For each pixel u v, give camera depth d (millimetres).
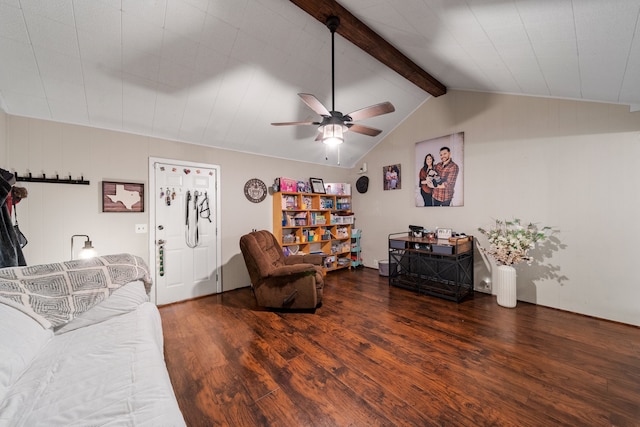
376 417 1447
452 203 3758
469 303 3137
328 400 1578
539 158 2961
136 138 3049
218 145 3676
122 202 2943
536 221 2994
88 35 1990
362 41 2457
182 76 2520
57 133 2598
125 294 1827
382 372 1838
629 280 2463
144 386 1016
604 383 1682
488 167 3377
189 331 2498
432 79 3369
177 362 1979
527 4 1521
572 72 2188
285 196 4230
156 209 3176
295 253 4484
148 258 3119
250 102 3061
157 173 3188
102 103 2584
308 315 2857
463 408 1500
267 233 3650
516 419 1416
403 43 2566
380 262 4469
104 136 2850
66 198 2643
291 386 1704
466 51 2398
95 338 1396
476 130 3484
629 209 2447
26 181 2445
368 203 5035
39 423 823
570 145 2756
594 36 1618
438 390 1650
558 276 2871
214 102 2930
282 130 3736
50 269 1647
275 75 2795
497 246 3051
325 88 3162
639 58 1692
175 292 3318
